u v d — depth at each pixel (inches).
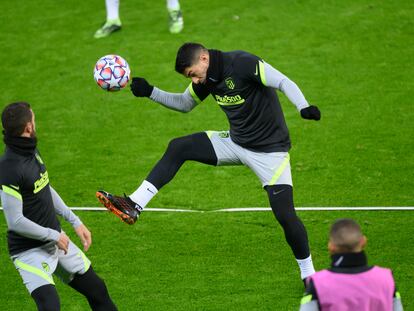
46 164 1411.2
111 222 1210.6
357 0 1945.1
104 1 2074.3
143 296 993.5
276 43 1775.3
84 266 857.5
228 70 936.9
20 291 1021.8
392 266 1033.5
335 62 1695.4
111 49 1807.3
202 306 960.3
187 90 1021.8
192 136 1011.9
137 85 1018.7
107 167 1391.5
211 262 1077.1
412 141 1405.0
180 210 1235.2
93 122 1555.1
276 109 973.2
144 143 1469.0
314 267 1049.5
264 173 975.6
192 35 1833.2
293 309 943.0
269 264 1064.2
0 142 1507.1
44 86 1690.5
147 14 1972.2
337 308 616.7
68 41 1860.2
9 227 800.9
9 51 1835.6
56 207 876.6
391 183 1278.3
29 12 2023.9
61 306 984.3
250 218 1202.0
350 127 1470.2
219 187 1311.5
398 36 1774.1
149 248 1125.1
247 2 1985.7
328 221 1171.9
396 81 1615.4
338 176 1314.0
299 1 1957.4
